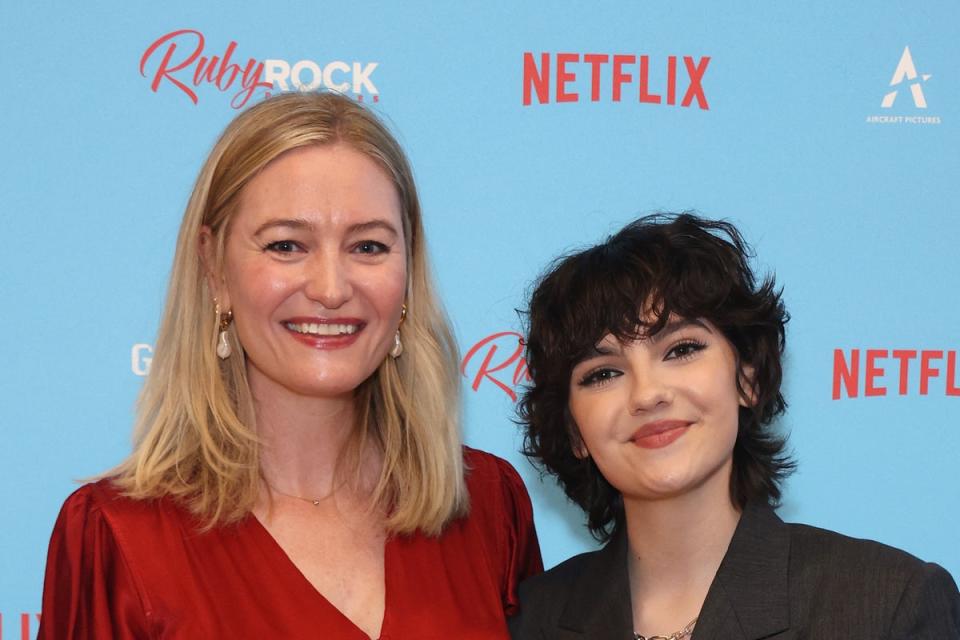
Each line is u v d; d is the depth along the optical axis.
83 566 1.50
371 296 1.54
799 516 2.35
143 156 2.25
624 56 2.33
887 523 2.36
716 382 1.45
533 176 2.33
